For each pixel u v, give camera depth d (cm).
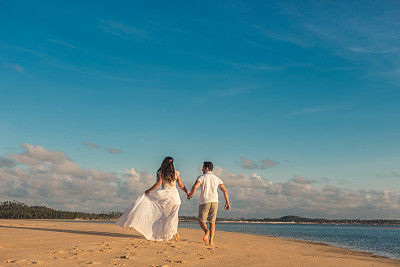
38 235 827
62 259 484
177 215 828
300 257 751
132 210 805
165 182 830
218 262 543
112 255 549
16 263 438
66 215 11281
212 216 837
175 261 518
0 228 1002
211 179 837
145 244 733
